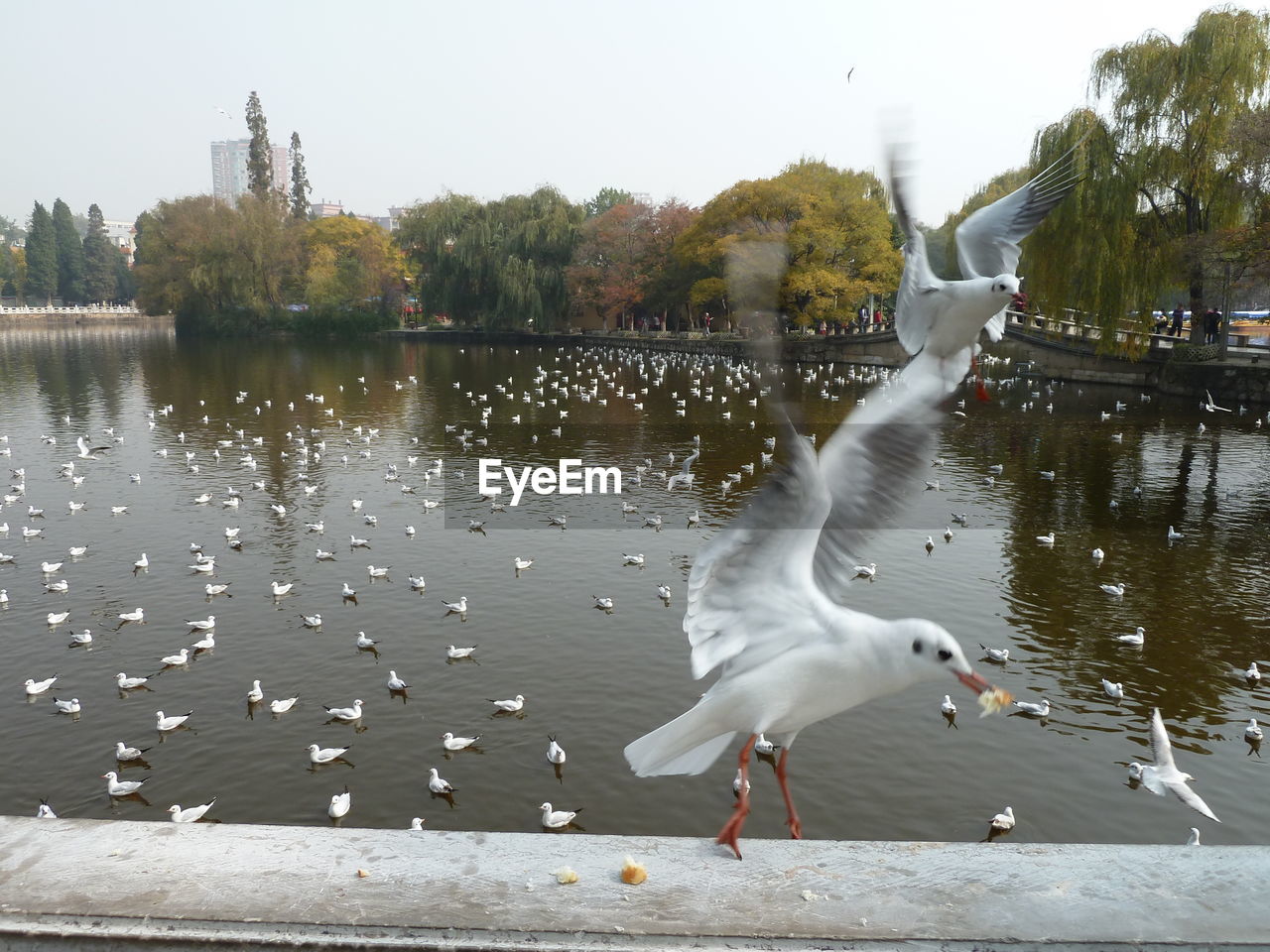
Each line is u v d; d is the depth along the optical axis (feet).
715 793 53.26
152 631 76.38
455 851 11.59
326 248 403.34
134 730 60.90
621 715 61.98
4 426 170.71
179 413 188.75
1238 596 81.00
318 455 143.13
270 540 100.58
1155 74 150.41
